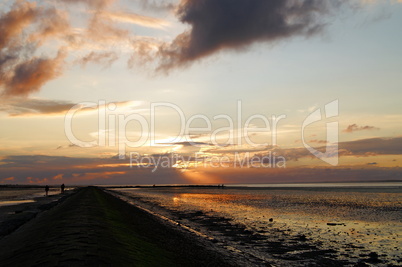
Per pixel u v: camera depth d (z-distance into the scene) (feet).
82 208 130.52
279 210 194.18
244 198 323.16
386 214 168.04
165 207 224.74
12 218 126.62
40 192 467.52
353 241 98.99
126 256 57.26
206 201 283.79
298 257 79.41
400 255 81.76
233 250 86.02
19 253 59.77
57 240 63.82
